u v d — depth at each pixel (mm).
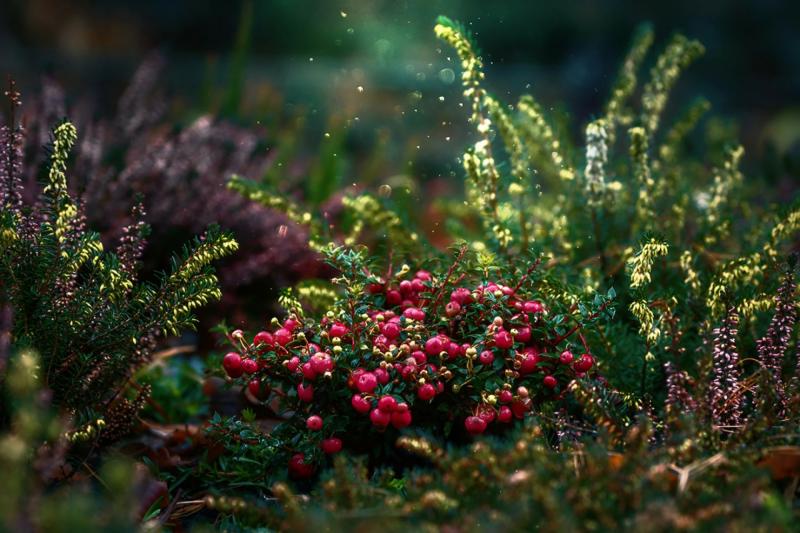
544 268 925
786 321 779
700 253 939
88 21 4074
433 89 2795
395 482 764
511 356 780
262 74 3375
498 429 798
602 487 663
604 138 929
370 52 3531
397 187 1373
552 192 1084
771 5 4629
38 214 802
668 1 4645
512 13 4414
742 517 634
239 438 799
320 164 1261
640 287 798
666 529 629
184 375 989
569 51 4352
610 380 836
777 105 3977
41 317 761
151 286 808
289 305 821
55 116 1033
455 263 812
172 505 775
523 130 1016
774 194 1247
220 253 787
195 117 1423
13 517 600
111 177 1039
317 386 782
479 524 640
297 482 802
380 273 872
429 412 794
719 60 4363
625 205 996
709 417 755
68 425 768
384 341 782
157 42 4242
